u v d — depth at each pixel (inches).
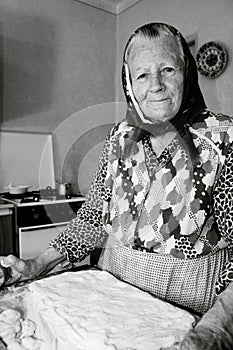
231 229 26.5
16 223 76.3
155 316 23.9
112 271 32.6
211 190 27.4
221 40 82.0
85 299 26.3
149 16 103.5
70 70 104.5
